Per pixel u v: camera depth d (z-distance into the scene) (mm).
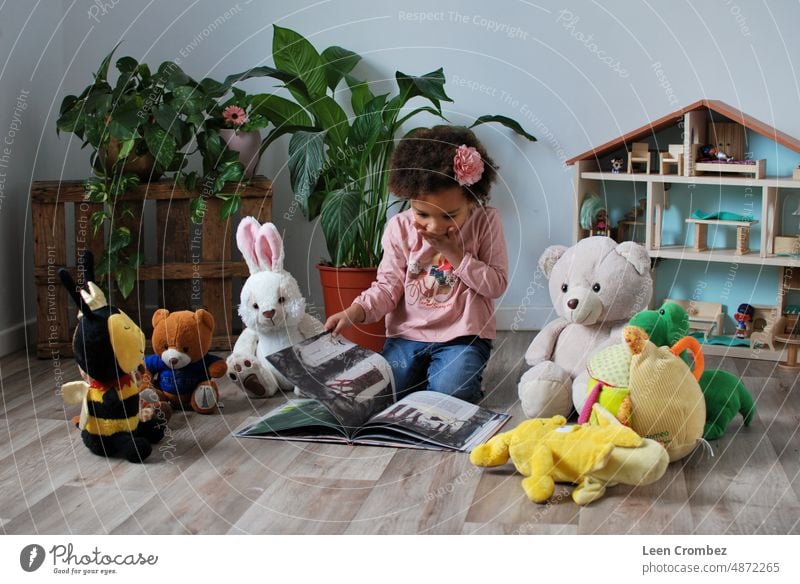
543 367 1983
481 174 2072
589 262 2031
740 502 1549
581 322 2031
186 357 2045
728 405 1839
